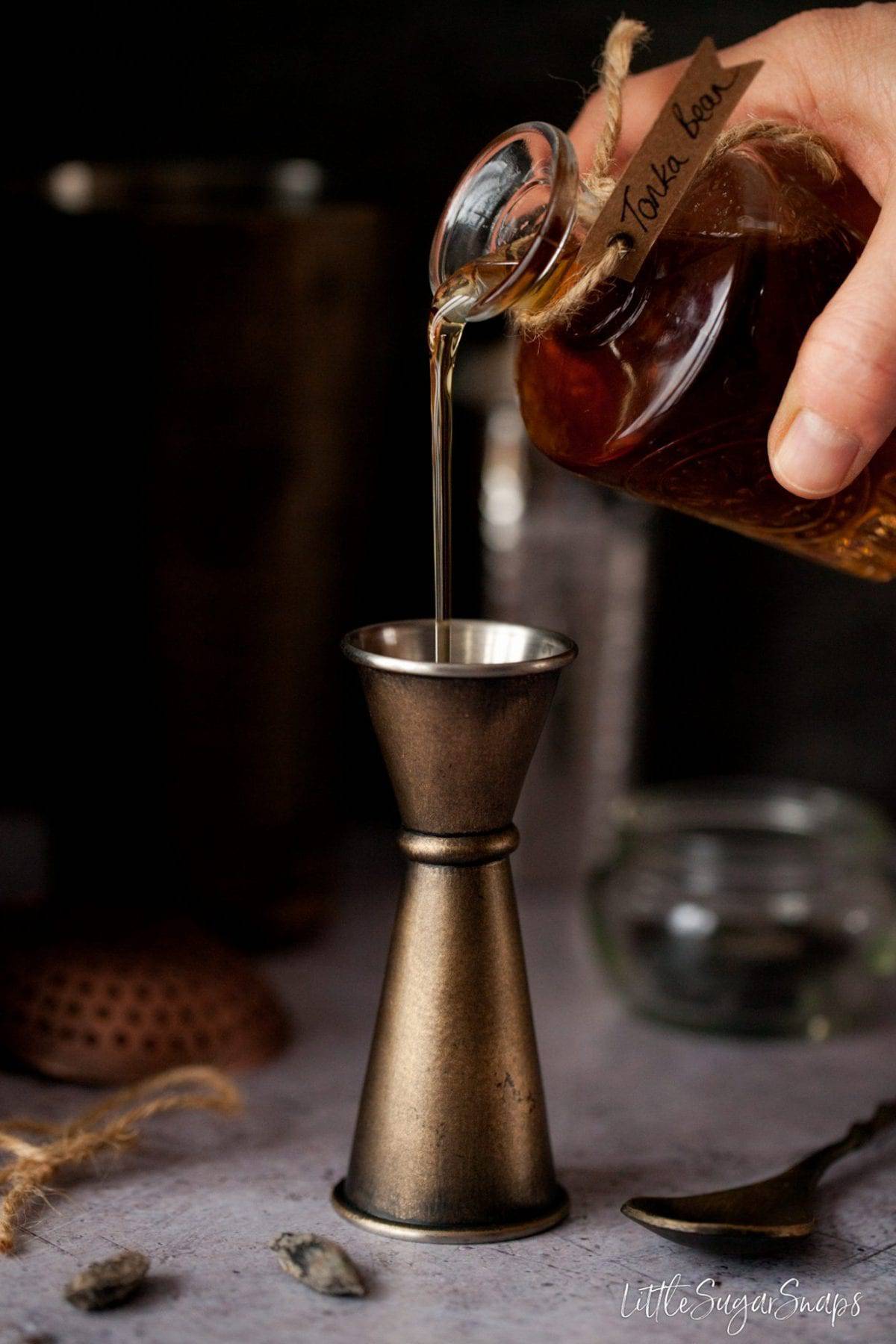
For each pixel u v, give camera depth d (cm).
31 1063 61
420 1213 53
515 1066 53
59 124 77
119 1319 49
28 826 80
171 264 64
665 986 67
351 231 66
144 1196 55
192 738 68
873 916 68
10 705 80
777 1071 64
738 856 69
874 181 55
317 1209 54
